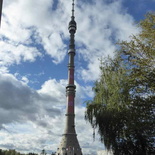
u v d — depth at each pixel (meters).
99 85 40.16
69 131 176.50
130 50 29.97
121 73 35.28
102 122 36.97
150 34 28.22
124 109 33.69
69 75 194.50
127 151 35.00
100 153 44.38
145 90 30.53
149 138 33.88
